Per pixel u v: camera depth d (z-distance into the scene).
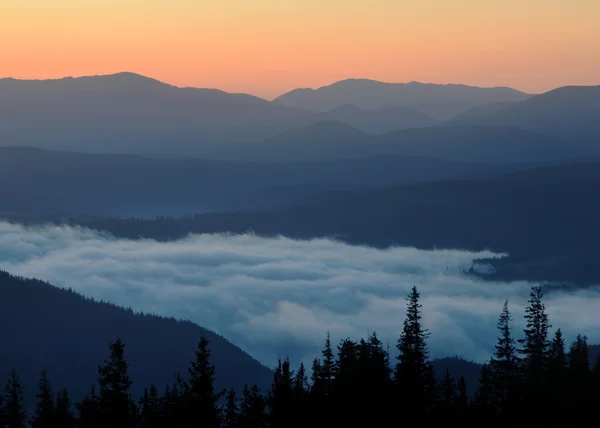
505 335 90.25
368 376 84.50
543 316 90.12
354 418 79.31
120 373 74.94
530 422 78.94
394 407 80.94
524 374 88.94
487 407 84.81
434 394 88.25
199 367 75.38
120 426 74.12
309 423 79.50
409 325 87.19
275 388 83.00
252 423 83.69
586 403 79.81
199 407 74.88
